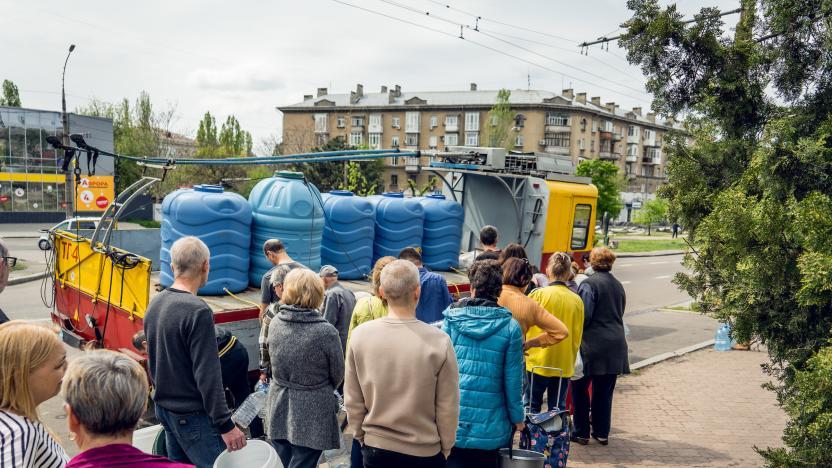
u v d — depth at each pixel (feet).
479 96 283.18
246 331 18.12
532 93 277.64
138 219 137.49
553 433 14.26
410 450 9.80
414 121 273.75
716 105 14.23
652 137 330.54
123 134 157.28
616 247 121.49
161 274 20.57
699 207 14.79
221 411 10.80
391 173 273.75
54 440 7.63
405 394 9.80
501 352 11.55
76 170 23.08
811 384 10.48
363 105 283.59
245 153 209.97
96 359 6.25
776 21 13.74
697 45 14.28
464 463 11.71
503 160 30.68
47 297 47.80
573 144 269.03
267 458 11.42
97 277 19.86
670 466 17.49
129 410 6.09
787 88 14.19
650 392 25.44
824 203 11.10
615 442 19.36
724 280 14.60
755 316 13.09
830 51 13.05
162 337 10.85
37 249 86.79
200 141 181.68
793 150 11.99
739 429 20.97
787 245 11.96
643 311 50.19
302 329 11.77
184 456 11.86
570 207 31.60
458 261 27.99
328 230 23.99
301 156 26.81
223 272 19.93
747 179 12.96
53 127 126.93
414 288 10.20
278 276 15.51
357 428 10.37
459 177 32.99
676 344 37.17
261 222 21.26
